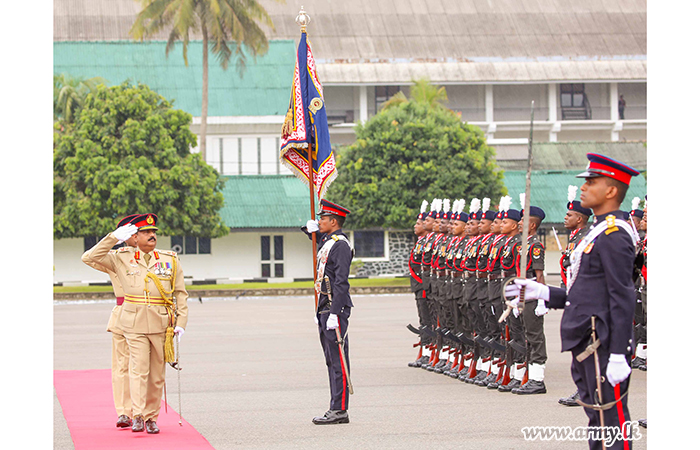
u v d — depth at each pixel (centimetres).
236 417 1304
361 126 5256
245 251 5794
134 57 6575
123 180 4700
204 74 5697
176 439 1138
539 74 7294
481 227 1650
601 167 825
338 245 1264
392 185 5019
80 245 5575
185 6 5456
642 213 1772
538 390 1498
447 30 7644
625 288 786
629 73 7381
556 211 5900
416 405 1393
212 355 2116
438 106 5806
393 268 5775
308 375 1767
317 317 1279
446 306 1755
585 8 7944
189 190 4950
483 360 1619
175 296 1249
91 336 2605
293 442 1116
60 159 4916
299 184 5972
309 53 1371
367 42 7444
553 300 846
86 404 1428
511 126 7375
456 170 5031
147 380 1208
